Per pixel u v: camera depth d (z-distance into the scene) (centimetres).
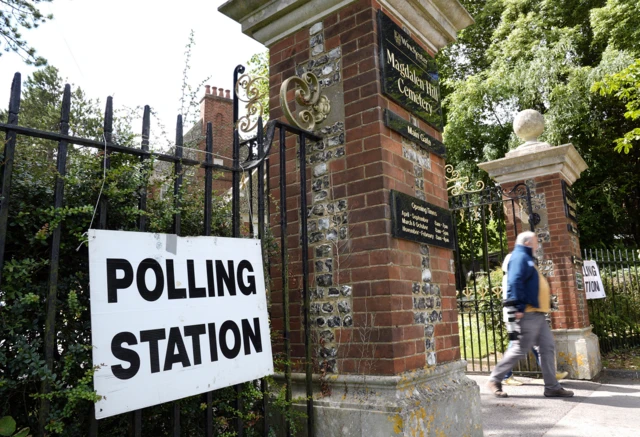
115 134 277
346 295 341
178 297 256
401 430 299
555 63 1241
